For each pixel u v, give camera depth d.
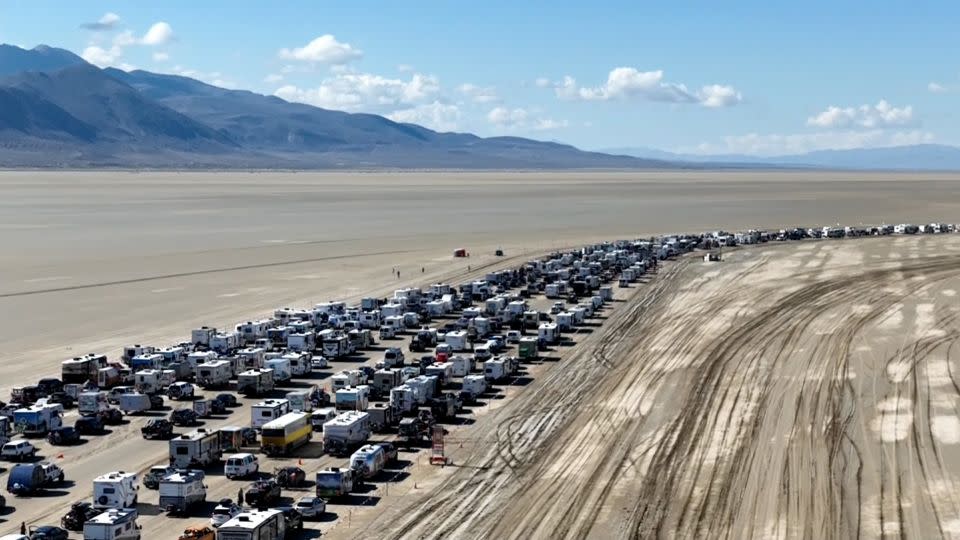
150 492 68.00
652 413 85.50
